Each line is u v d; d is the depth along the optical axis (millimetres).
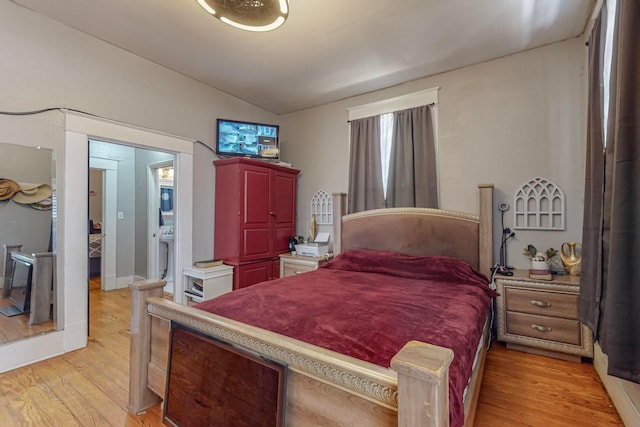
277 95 3898
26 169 2355
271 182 3898
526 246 2805
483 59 2986
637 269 1251
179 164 3379
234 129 3781
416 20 2410
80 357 2406
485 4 2225
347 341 1282
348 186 3855
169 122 3266
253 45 2787
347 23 2449
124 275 4734
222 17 1998
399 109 3504
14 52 2281
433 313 1651
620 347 1275
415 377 781
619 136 1330
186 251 3428
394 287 2248
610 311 1321
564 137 2670
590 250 1897
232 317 1578
